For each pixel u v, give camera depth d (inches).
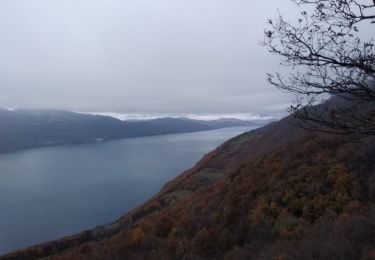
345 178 715.4
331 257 342.6
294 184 817.5
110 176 5167.3
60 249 1601.9
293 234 561.6
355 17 141.3
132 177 4950.8
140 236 887.1
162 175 4990.2
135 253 765.9
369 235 376.2
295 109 158.9
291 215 671.8
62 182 4916.3
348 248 348.8
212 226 813.2
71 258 965.2
